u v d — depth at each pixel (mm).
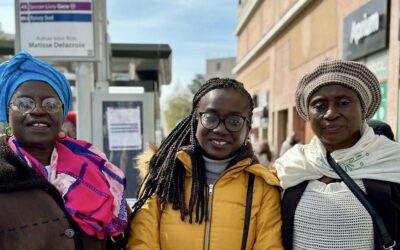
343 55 9422
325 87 1706
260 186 1847
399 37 6785
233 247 1726
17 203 1396
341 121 1687
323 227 1667
